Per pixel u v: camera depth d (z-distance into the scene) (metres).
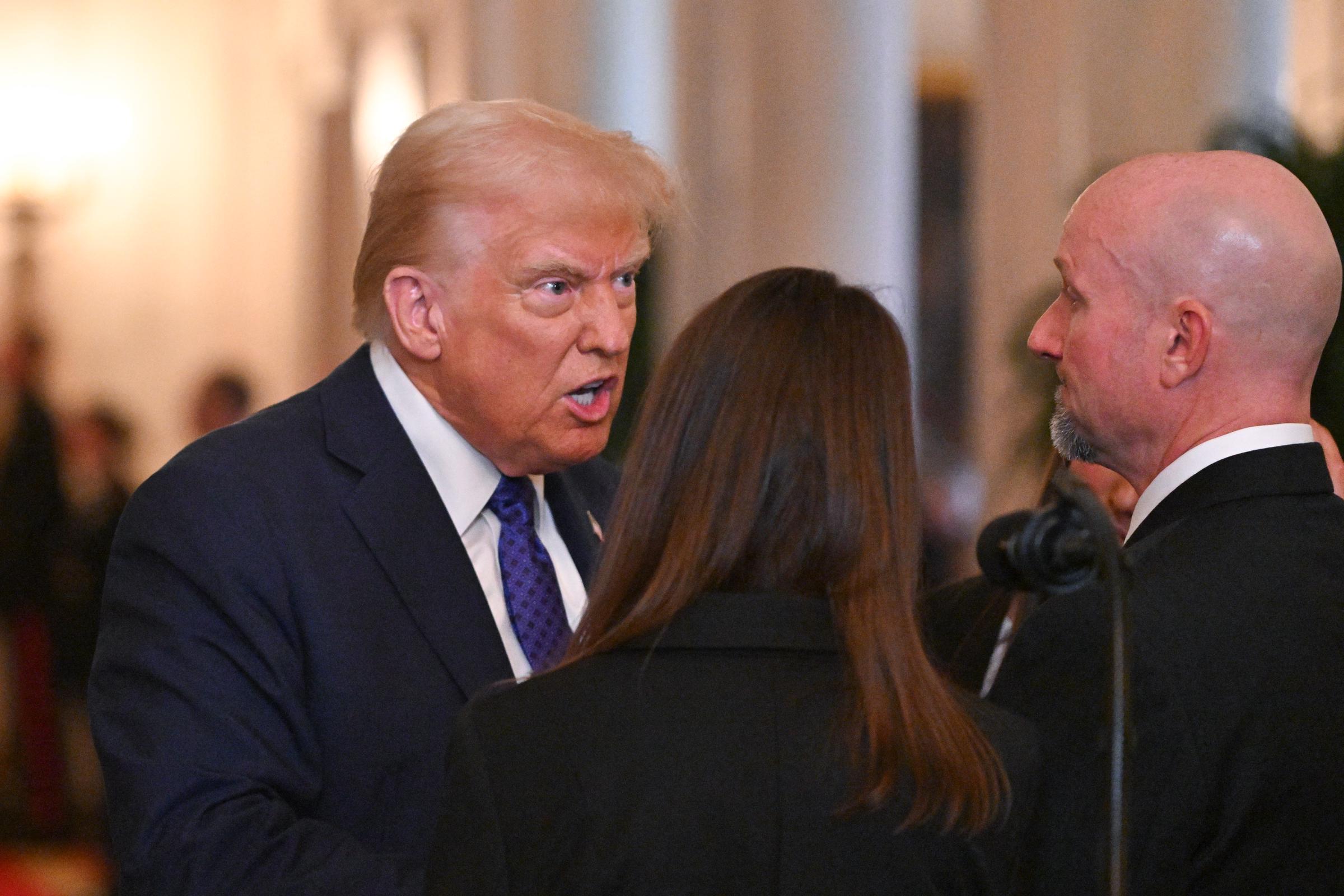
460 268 2.71
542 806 1.90
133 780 2.47
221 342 13.82
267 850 2.40
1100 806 2.15
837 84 9.66
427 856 2.59
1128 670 1.81
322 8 13.73
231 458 2.70
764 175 9.78
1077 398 2.59
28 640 9.31
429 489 2.81
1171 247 2.47
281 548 2.63
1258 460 2.43
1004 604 2.90
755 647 1.97
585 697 1.96
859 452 2.02
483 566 2.89
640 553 2.06
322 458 2.76
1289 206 2.47
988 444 8.00
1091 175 6.88
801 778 1.89
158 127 13.70
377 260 2.79
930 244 13.45
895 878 1.88
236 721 2.52
